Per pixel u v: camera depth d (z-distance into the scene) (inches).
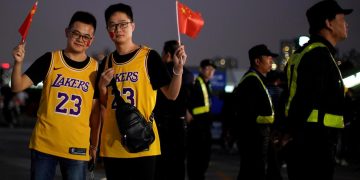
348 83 374.9
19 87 184.1
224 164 514.6
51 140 184.2
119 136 178.7
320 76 167.5
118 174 181.2
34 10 186.9
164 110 268.2
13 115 1077.1
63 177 189.3
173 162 270.7
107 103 182.4
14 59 183.3
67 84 187.3
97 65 192.9
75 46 189.2
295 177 174.6
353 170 467.5
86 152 188.9
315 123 168.1
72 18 191.6
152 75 181.8
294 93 173.5
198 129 335.3
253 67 286.5
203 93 339.6
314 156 169.2
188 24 191.5
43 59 188.9
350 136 497.4
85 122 188.5
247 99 276.2
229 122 283.7
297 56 175.6
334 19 176.4
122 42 182.9
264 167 275.9
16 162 455.2
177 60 177.5
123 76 180.5
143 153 177.5
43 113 186.5
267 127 276.2
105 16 185.5
